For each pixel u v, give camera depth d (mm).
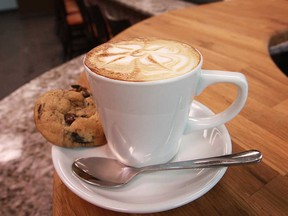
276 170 164
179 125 158
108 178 154
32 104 280
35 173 206
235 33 378
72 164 160
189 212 140
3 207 182
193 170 159
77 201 149
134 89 130
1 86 1261
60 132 168
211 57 310
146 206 131
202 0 796
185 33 384
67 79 323
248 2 524
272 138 191
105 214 142
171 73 137
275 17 437
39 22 2186
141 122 145
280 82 258
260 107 224
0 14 2439
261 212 139
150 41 181
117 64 147
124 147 159
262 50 324
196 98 242
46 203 185
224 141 174
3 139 235
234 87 257
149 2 866
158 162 167
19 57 1551
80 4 885
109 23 600
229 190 151
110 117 149
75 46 1455
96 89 142
